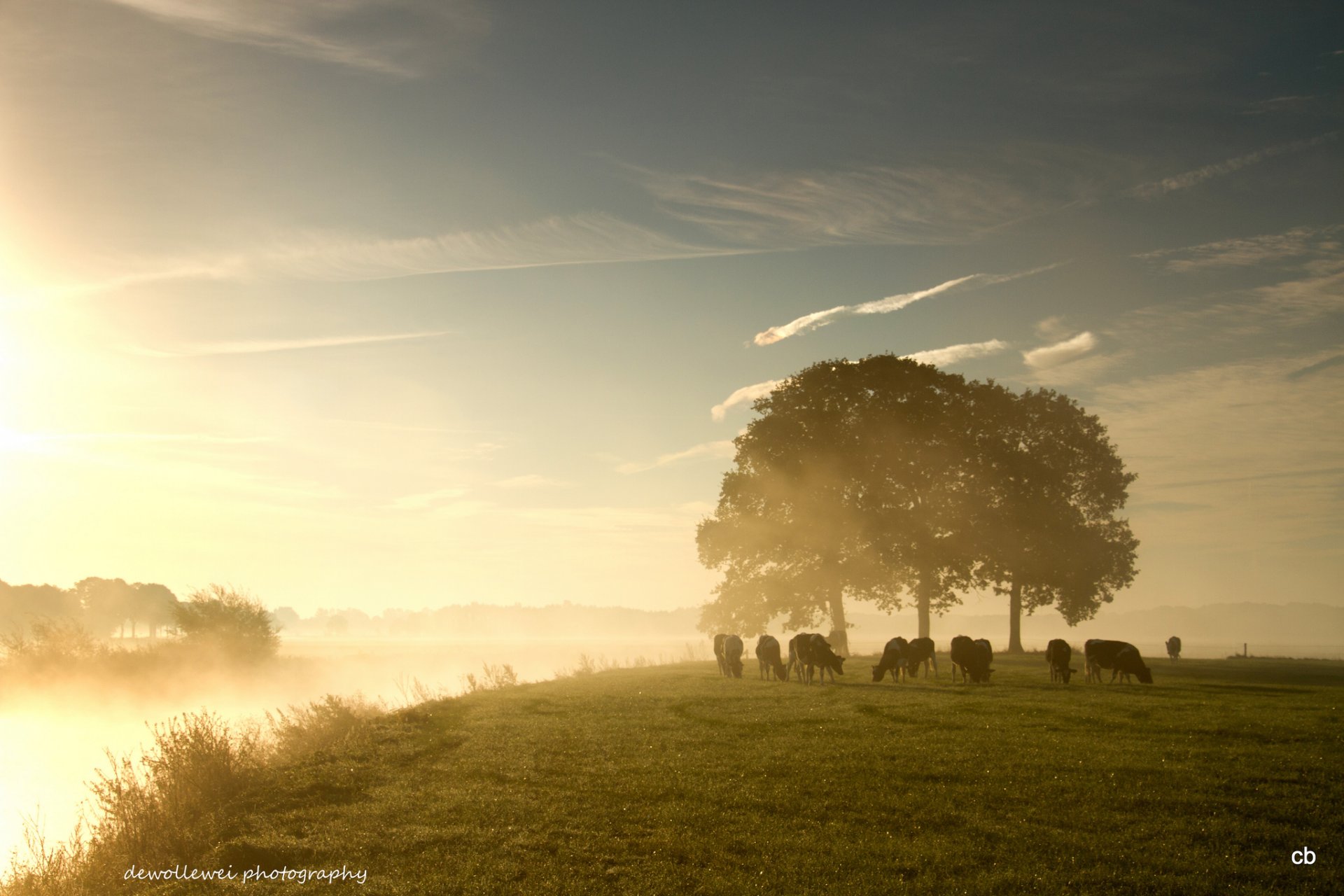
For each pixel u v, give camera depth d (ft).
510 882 36.01
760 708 75.15
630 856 38.34
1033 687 89.86
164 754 54.13
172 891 37.45
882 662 100.17
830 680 102.78
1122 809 42.09
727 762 52.70
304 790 50.49
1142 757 51.08
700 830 41.09
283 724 71.82
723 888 34.76
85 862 43.39
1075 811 41.83
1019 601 174.70
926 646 107.86
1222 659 163.53
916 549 157.48
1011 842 38.27
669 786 48.01
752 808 43.91
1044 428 177.78
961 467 165.89
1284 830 38.81
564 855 38.65
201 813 47.62
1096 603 176.04
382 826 43.39
